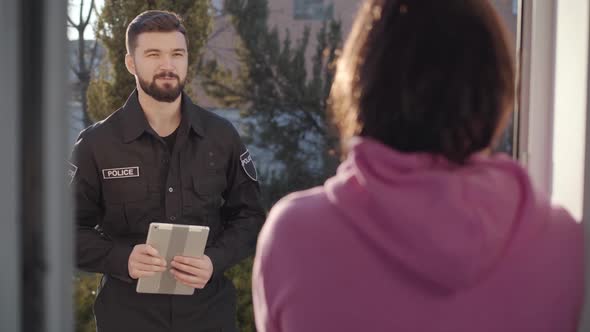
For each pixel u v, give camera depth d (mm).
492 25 999
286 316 981
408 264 917
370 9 1023
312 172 8273
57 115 1062
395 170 942
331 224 974
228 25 8383
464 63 961
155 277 2422
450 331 936
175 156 2545
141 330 2514
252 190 2725
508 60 1006
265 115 8320
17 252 1059
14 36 1036
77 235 2514
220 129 2645
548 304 965
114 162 2520
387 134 979
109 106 6359
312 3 8641
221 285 2641
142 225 2533
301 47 8508
